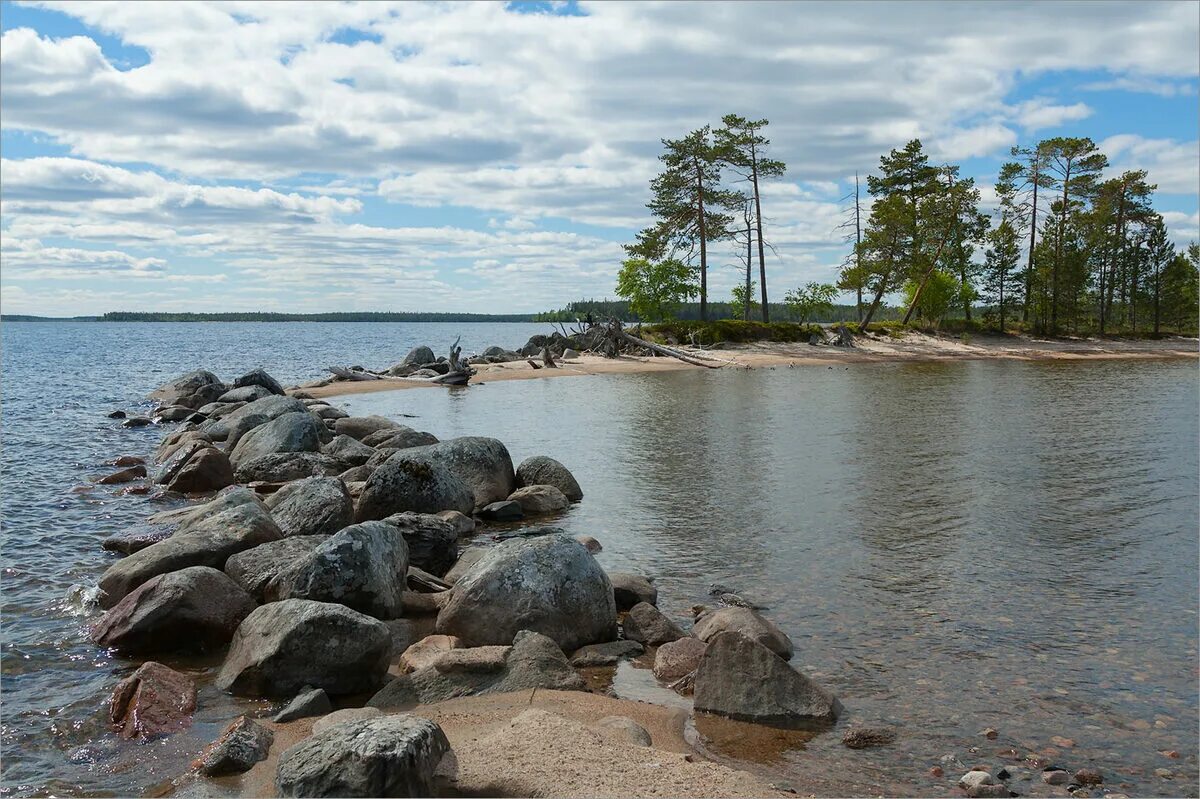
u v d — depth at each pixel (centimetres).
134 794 632
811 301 7700
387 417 3089
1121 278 9538
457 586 995
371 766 541
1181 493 1731
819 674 865
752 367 5862
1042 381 4694
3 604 1077
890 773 671
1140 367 6012
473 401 3700
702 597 1118
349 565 988
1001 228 8406
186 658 923
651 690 843
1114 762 689
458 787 588
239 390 3400
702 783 594
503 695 792
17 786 644
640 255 7219
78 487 1828
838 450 2297
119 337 15788
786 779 661
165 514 1514
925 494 1733
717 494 1752
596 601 980
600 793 575
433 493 1493
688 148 7019
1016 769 678
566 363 5819
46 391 4272
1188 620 1011
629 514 1588
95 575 1200
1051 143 8262
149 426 2972
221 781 650
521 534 1447
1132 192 9144
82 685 841
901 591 1127
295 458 1906
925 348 7325
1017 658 902
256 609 927
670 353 6275
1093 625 998
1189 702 798
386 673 879
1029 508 1603
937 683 842
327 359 7869
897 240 7575
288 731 732
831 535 1418
